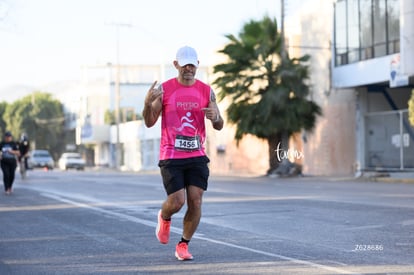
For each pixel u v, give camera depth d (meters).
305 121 62.09
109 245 16.92
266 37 63.31
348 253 15.05
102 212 25.56
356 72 59.19
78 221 22.56
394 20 54.38
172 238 17.88
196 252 15.45
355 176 58.25
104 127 134.38
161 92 13.20
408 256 14.55
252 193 35.59
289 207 26.33
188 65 13.14
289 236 18.03
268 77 62.03
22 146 56.69
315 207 26.16
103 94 147.50
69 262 14.58
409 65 49.62
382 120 58.78
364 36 58.16
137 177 63.31
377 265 13.47
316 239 17.39
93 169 121.44
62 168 113.25
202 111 13.38
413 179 49.44
